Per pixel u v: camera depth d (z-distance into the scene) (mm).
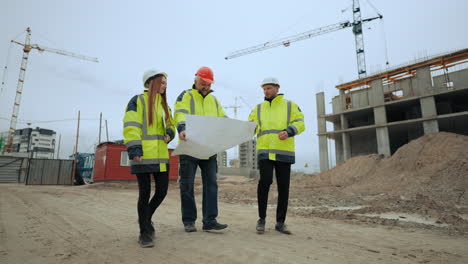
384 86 33719
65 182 21203
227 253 2254
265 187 3268
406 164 13359
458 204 6859
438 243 2895
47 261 2090
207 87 3432
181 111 3172
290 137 3443
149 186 2707
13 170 24953
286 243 2646
